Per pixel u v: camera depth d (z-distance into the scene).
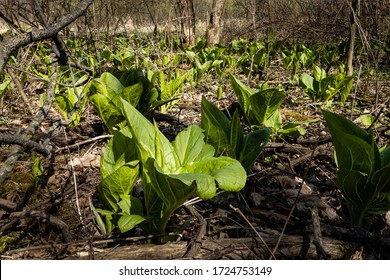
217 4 6.10
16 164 1.56
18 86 2.18
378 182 1.05
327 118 1.09
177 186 0.92
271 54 4.24
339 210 1.31
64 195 1.29
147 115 1.91
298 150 1.70
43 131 1.88
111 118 1.72
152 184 0.99
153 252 1.05
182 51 4.90
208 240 1.10
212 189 0.85
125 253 1.04
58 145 1.76
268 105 1.69
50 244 1.05
